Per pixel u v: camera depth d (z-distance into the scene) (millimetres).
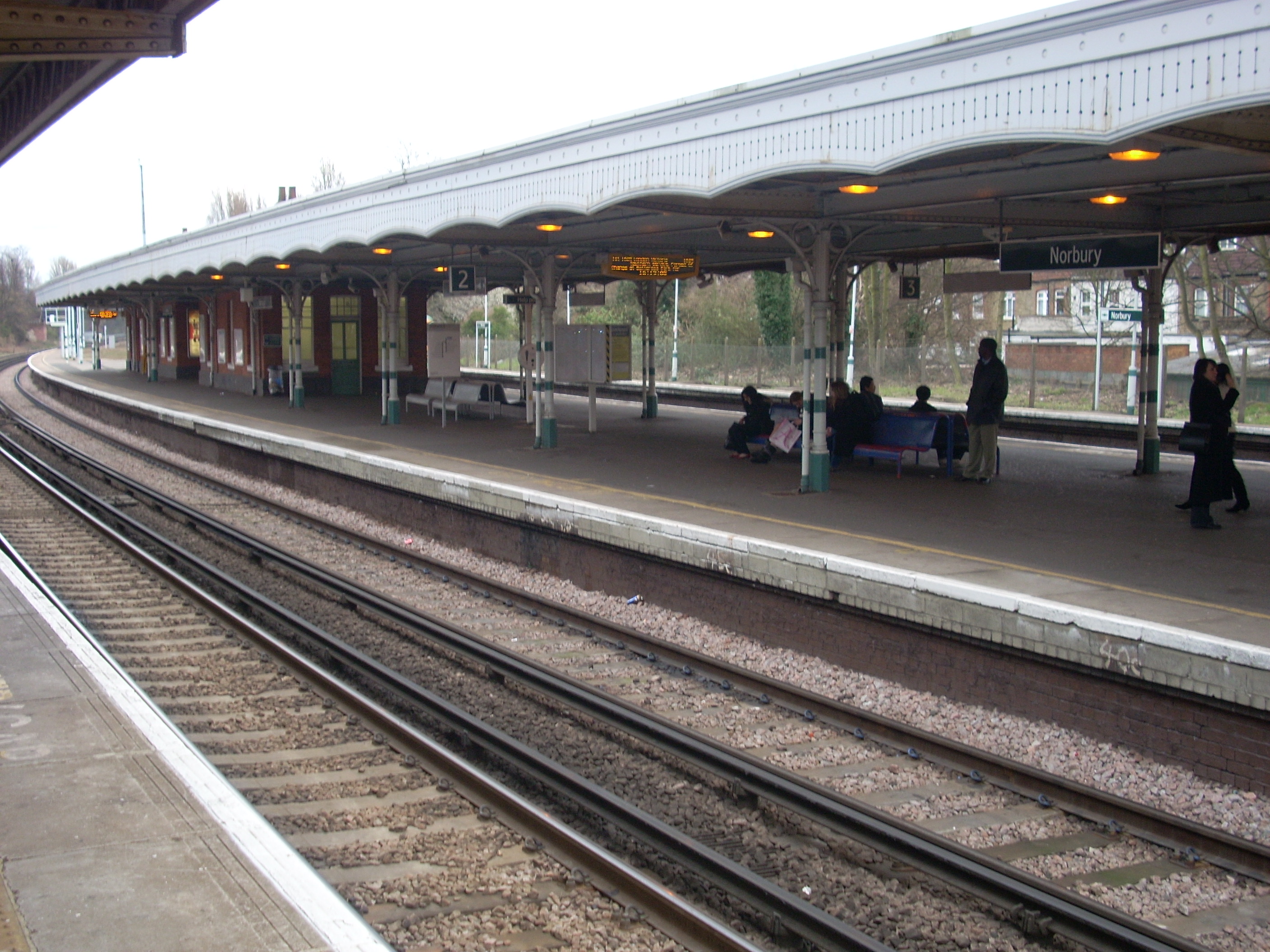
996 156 8875
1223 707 6488
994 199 10562
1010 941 4887
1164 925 5051
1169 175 9102
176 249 23875
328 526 15703
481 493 13617
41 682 7195
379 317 33031
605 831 5930
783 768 6855
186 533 15641
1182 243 14375
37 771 5664
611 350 21219
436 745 6766
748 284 46344
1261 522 11242
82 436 30719
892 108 7527
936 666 8242
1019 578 8680
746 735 7438
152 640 9812
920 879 5441
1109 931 4738
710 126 8961
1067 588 8344
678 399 30438
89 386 38781
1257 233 14156
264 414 26203
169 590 11727
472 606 11211
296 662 8805
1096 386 25188
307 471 19141
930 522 11242
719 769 6727
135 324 51062
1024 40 6668
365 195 14516
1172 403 26156
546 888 5203
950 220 11883
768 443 16453
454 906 5000
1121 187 9680
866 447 15133
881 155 7625
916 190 10883
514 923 4832
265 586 12242
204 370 40500
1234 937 4949
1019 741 7258
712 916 5043
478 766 6984
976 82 6977
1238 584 8516
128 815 5137
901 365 32719
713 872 5375
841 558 8922
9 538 14680
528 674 8523
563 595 11695
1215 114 5859
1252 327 27234
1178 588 8367
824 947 4723
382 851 5527
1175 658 6648
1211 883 5438
